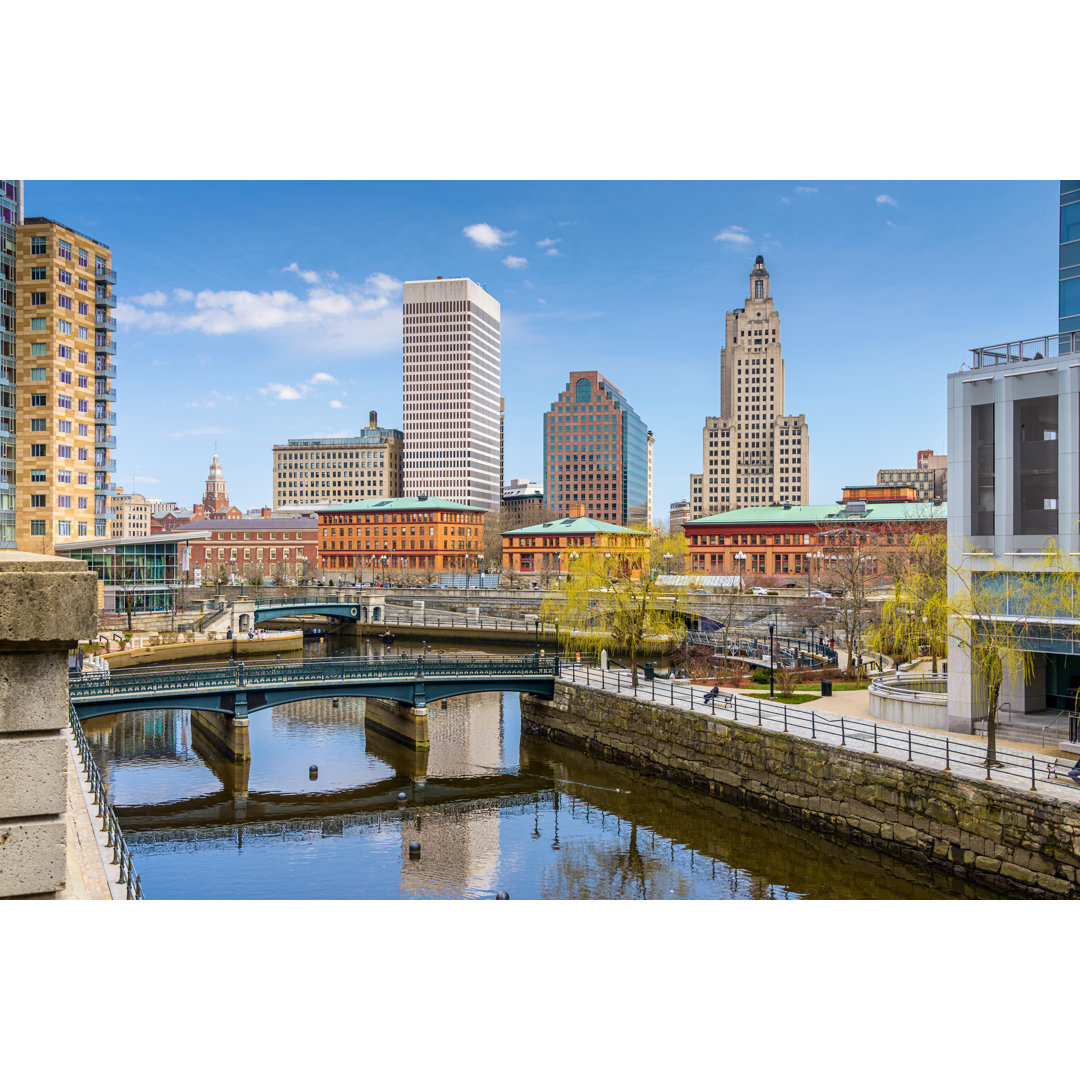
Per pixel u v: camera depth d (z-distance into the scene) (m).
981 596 33.19
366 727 56.47
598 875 30.88
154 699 43.09
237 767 44.84
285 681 46.06
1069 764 28.36
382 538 177.50
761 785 36.22
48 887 6.91
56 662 7.03
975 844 27.08
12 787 6.85
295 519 193.38
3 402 88.62
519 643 93.94
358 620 106.25
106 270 98.69
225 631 89.75
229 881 30.81
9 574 6.76
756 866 31.42
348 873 31.64
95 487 98.44
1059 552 30.67
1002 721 33.88
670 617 65.50
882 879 29.77
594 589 59.81
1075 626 30.36
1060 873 24.64
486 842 34.69
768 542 124.94
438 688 48.53
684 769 41.00
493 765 47.00
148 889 30.11
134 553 91.12
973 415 34.28
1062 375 31.20
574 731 50.12
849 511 118.62
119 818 37.88
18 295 90.06
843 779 32.09
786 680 46.31
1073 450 30.78
